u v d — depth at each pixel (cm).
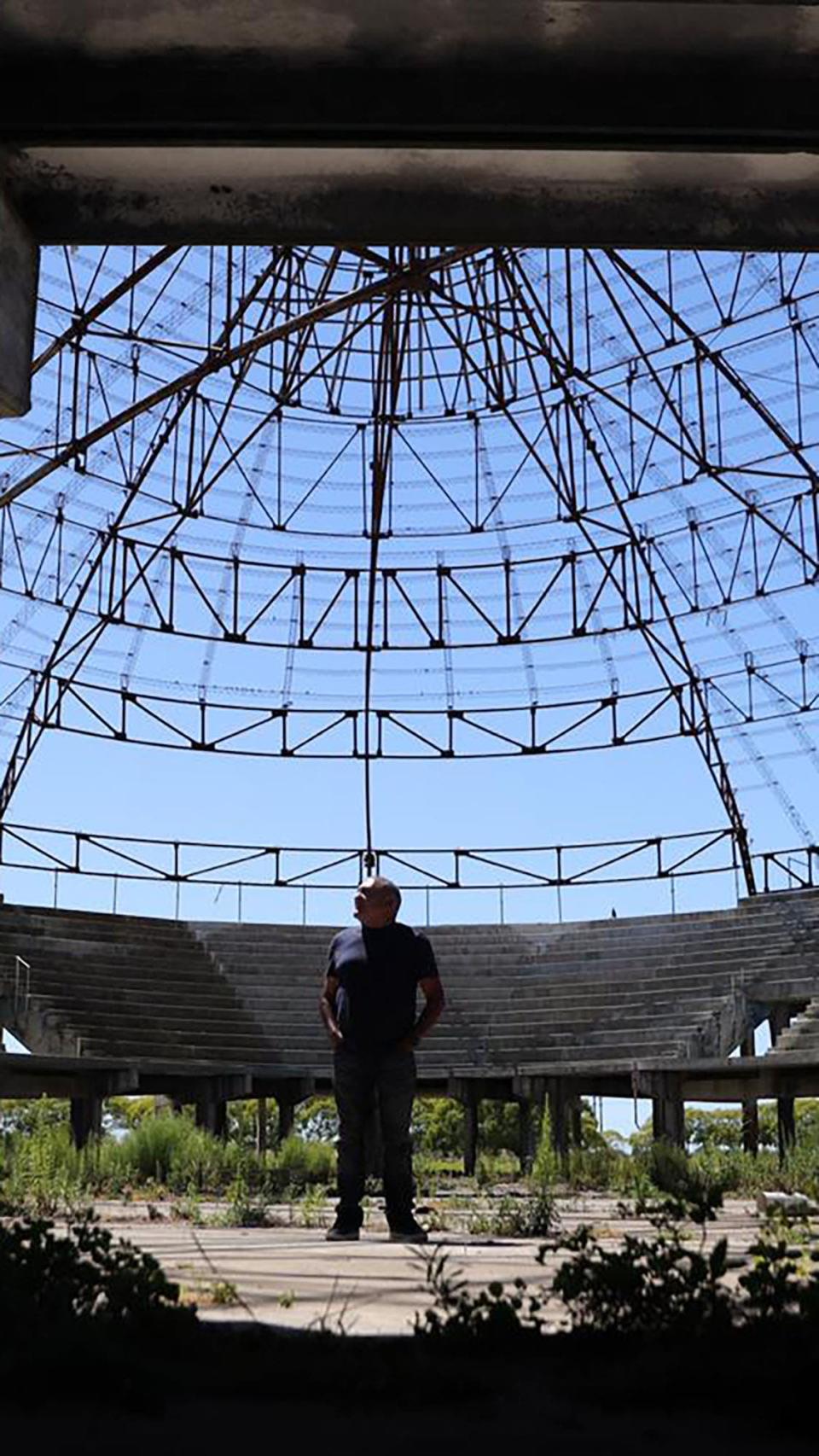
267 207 842
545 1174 1980
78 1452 318
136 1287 461
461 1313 450
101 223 840
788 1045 3075
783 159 822
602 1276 463
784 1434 348
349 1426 352
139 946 3559
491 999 3725
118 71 737
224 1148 2097
